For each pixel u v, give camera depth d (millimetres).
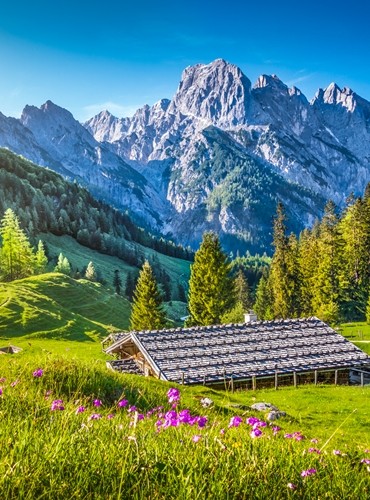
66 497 3250
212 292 79750
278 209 98125
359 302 96062
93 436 4520
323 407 33812
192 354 44188
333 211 95188
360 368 45906
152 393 15414
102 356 58281
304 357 45438
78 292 116625
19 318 87438
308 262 97062
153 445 4301
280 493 3607
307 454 4598
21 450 3744
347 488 3797
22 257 140875
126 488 3463
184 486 3334
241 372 42031
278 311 98000
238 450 4324
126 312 120125
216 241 80438
